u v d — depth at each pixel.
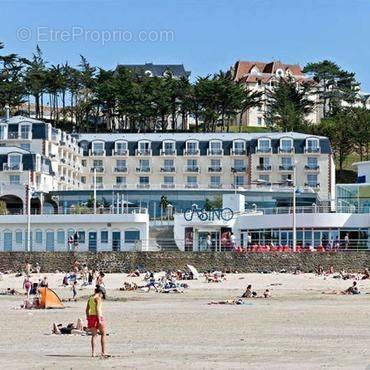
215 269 179.12
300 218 198.75
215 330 87.50
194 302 124.12
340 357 67.06
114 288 154.25
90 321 68.69
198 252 180.25
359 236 197.00
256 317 100.62
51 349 73.12
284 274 173.62
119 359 66.94
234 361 65.44
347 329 87.62
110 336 82.75
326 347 73.44
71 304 122.56
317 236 197.62
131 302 124.62
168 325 92.44
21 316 104.25
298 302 123.25
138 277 170.88
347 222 197.00
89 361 65.94
